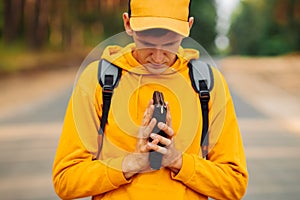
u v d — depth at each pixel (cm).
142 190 254
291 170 901
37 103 1967
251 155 1033
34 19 4591
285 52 7506
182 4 246
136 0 247
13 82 2981
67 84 2973
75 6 5034
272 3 7300
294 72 3959
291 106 2000
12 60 3672
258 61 5394
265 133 1315
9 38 4203
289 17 5978
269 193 755
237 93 2536
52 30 5159
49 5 4856
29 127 1340
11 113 1655
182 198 257
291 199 726
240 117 1644
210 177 256
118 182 252
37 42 4641
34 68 3812
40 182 790
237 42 10369
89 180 253
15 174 841
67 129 258
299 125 1470
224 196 261
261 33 8625
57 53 5075
